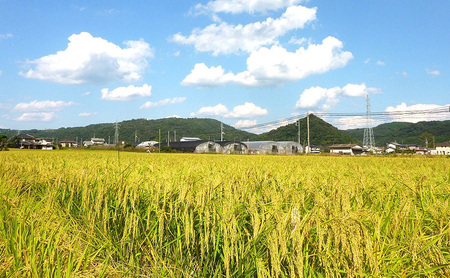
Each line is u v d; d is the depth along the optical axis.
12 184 5.98
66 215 4.37
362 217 3.15
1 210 4.16
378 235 2.91
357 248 2.41
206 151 78.88
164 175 6.01
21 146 101.88
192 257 3.55
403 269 2.80
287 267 2.74
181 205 4.09
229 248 3.16
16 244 3.30
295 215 2.93
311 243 2.90
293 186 4.98
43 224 3.72
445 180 6.02
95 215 4.21
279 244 2.71
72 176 5.82
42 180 6.68
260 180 5.21
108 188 4.94
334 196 3.67
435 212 3.51
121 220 4.38
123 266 3.46
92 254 3.50
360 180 5.39
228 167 9.68
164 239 3.80
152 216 4.45
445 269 2.55
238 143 84.00
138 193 4.71
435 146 108.38
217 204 4.03
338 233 2.62
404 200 3.81
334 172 8.23
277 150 76.62
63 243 3.61
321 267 2.85
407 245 2.95
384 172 8.62
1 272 3.00
